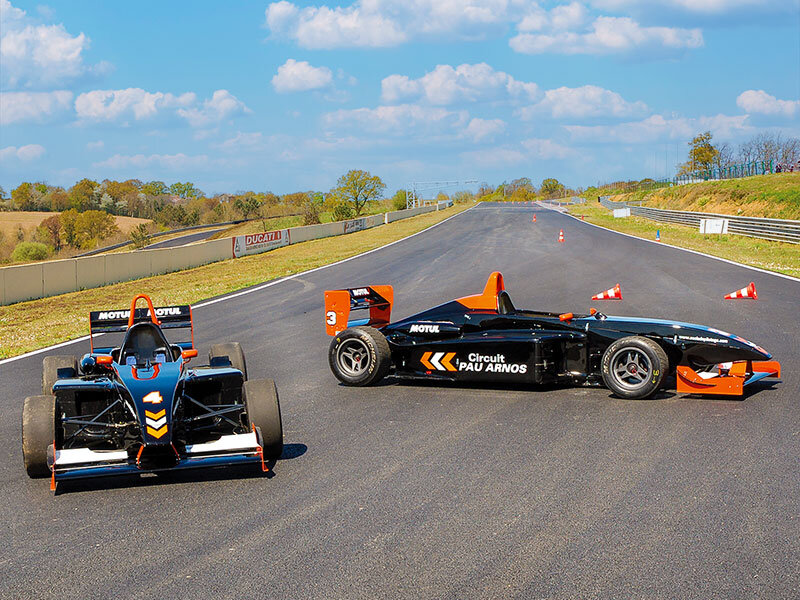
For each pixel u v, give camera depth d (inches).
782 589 161.9
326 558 183.5
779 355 408.5
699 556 178.2
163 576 176.4
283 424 311.9
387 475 243.3
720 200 2204.7
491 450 265.9
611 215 2878.9
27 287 964.0
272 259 1417.3
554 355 352.2
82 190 5137.8
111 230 3816.4
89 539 199.3
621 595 161.2
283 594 165.9
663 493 218.8
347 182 4124.0
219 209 4611.2
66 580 175.8
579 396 342.0
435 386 374.0
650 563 175.5
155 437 227.8
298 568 178.4
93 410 277.9
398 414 321.7
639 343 326.0
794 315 539.8
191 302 813.2
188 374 272.7
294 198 5022.1
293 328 593.0
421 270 1040.8
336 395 361.4
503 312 378.6
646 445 265.3
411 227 2324.1
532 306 642.8
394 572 174.9
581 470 241.3
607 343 344.2
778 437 269.1
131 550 191.5
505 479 235.6
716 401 323.3
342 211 3708.2
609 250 1232.8
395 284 885.8
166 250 1284.4
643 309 601.3
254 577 174.4
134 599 165.6
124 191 6033.5
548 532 194.5
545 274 909.2
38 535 203.2
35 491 238.4
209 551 189.3
